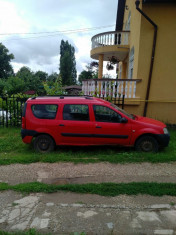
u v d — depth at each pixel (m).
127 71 12.52
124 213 2.80
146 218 2.69
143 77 8.75
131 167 4.48
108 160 4.82
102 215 2.75
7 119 8.20
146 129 5.11
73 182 3.79
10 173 4.17
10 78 25.80
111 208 2.92
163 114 8.86
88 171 4.26
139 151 5.29
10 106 8.23
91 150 5.69
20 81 25.58
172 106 8.84
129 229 2.48
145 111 8.79
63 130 5.21
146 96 8.77
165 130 5.23
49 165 4.59
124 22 15.64
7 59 37.66
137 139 5.27
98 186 3.52
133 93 8.76
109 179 3.90
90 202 3.08
